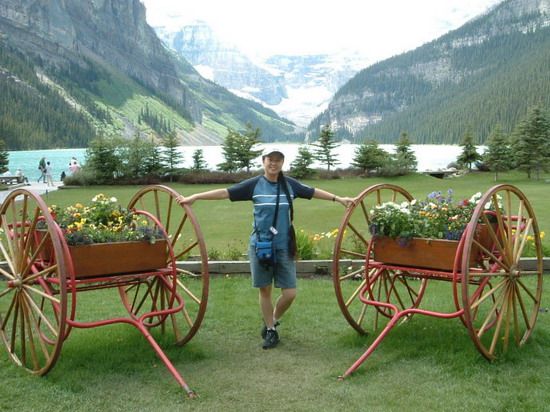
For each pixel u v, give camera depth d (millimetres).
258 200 5203
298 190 5340
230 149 47719
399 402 4047
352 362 4855
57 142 175250
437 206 5230
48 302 6449
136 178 39875
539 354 4918
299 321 5992
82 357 4926
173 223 15703
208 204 20797
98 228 5102
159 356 4668
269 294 5336
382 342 5285
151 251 4996
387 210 5152
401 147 52156
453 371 4582
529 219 5289
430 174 47812
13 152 144375
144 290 7363
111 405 4066
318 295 6977
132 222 5418
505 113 199250
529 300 6660
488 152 50219
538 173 46781
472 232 4488
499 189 4746
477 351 4891
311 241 9016
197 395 4211
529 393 4145
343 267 8125
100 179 38406
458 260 4746
